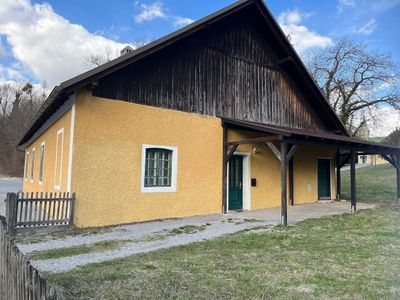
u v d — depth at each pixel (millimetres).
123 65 8719
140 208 9375
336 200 15992
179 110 10469
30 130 14594
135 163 9352
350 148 11945
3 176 41531
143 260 5543
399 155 14719
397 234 7676
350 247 6441
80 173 8391
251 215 10836
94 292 4164
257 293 4152
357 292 4188
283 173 9227
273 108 13547
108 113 8945
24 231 7547
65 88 7805
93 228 8359
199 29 10500
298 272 4949
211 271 4973
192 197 10555
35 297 2484
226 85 11969
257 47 13344
